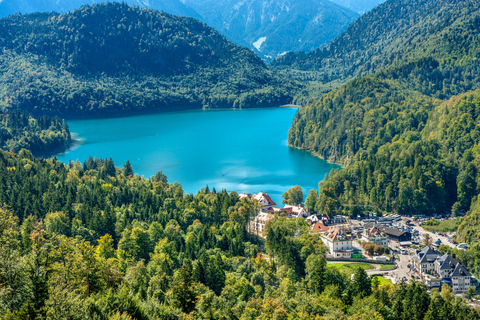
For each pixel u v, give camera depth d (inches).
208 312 6048.2
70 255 5295.3
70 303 4252.0
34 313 4042.8
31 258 4490.7
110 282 5689.0
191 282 6412.4
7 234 4832.7
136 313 5004.9
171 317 5275.6
